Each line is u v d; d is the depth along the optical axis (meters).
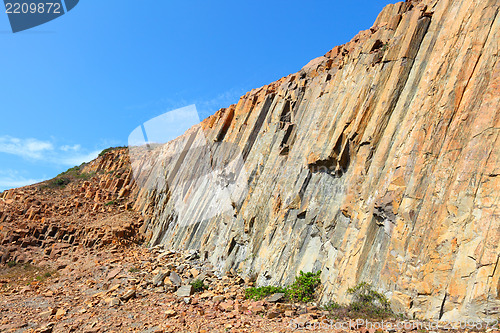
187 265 21.97
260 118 24.92
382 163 12.73
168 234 29.30
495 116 9.48
